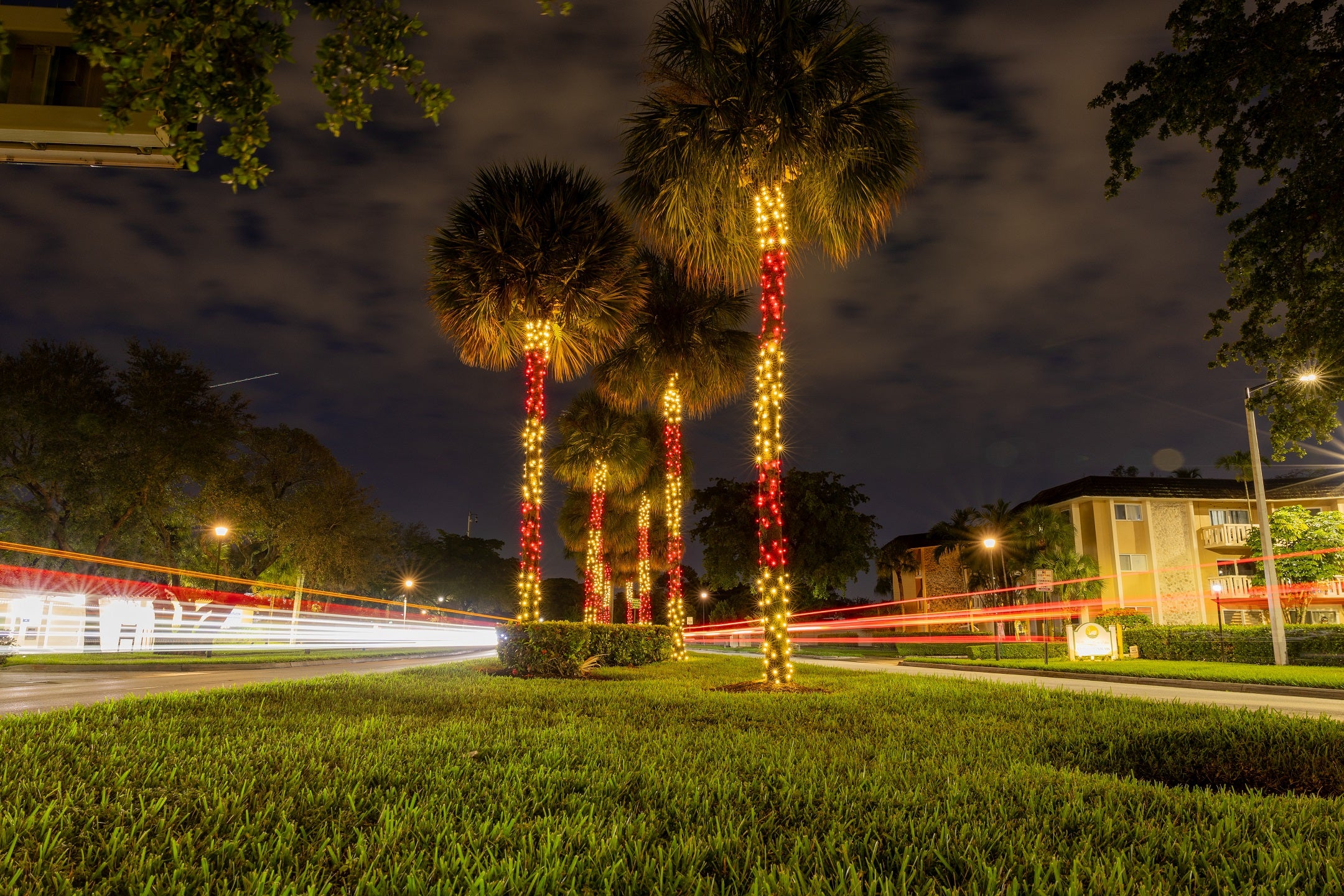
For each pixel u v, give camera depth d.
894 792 4.36
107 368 29.12
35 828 3.53
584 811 3.96
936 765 5.32
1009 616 51.97
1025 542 51.25
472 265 18.28
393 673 14.23
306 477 40.41
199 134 4.27
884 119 13.86
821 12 14.14
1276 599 26.08
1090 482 52.88
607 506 43.38
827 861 3.21
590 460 32.66
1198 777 5.52
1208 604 49.72
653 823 3.70
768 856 3.27
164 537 33.91
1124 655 32.09
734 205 15.49
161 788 4.35
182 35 3.97
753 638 72.62
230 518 35.00
